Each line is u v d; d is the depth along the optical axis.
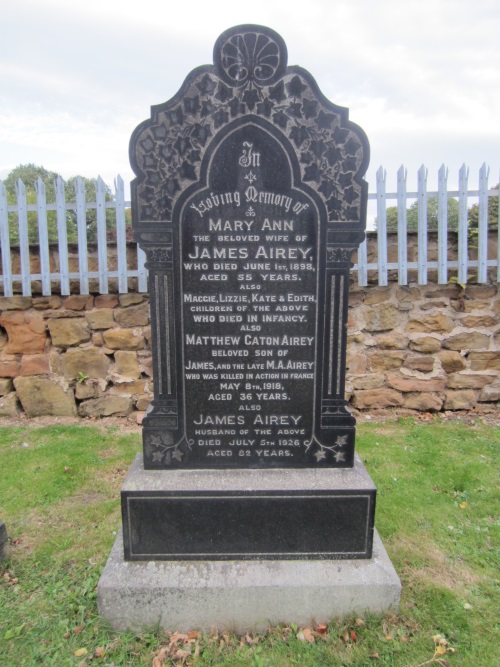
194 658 2.22
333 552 2.53
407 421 5.01
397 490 3.62
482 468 3.94
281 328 2.54
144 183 2.39
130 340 5.04
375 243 4.94
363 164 2.41
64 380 5.11
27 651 2.24
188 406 2.58
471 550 2.94
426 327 5.07
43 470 3.97
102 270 4.85
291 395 2.59
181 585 2.36
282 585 2.37
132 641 2.32
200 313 2.51
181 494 2.45
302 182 2.41
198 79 2.33
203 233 2.44
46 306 4.98
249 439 2.62
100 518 3.32
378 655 2.20
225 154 2.38
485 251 4.81
